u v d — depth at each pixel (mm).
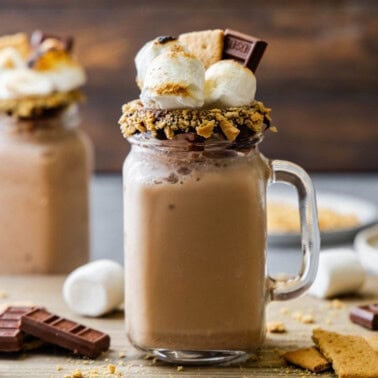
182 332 823
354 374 802
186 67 799
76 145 1101
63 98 1079
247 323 828
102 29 1661
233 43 843
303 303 966
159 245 817
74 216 1104
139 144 821
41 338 857
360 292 996
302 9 1651
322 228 1290
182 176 813
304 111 1694
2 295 984
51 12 1659
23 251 1092
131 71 1676
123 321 931
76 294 940
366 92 1683
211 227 813
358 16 1650
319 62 1671
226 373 826
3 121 1082
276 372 828
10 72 1076
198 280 818
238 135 807
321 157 1708
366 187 1595
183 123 796
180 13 1653
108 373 827
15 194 1085
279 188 1549
